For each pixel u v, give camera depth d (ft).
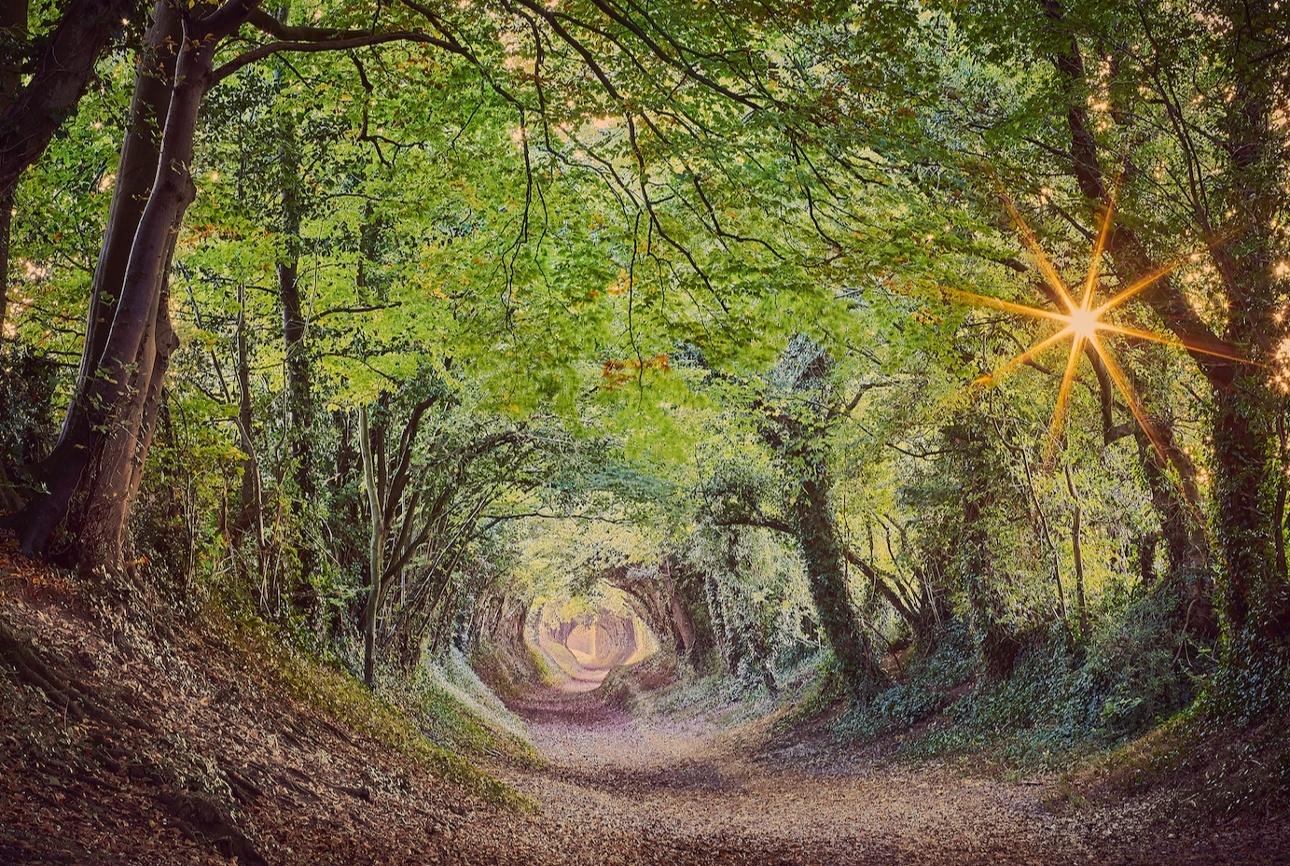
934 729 80.79
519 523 117.60
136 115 35.58
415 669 95.91
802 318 46.47
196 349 50.62
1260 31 38.40
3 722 21.09
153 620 34.68
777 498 98.73
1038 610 74.28
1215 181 45.01
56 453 32.73
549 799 58.95
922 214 42.50
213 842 22.24
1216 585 51.19
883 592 101.35
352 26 40.42
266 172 48.65
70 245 45.60
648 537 115.14
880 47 37.68
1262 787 38.22
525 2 35.91
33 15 37.42
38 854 16.76
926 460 85.40
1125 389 56.44
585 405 61.11
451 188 47.70
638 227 44.39
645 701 181.47
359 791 34.63
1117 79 42.68
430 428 72.08
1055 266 56.18
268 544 56.70
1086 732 62.64
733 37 37.78
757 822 54.13
